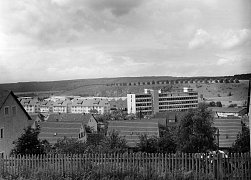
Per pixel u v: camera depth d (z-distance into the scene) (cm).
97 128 11462
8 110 5603
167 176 1956
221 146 6612
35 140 3488
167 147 4778
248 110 2531
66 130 7831
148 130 7631
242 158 1967
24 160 2164
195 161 2016
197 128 4550
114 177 2011
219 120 7119
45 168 2105
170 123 10419
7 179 2050
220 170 1972
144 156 2075
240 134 4484
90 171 2045
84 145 4369
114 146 4022
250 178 1948
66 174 2072
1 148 5400
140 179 1962
